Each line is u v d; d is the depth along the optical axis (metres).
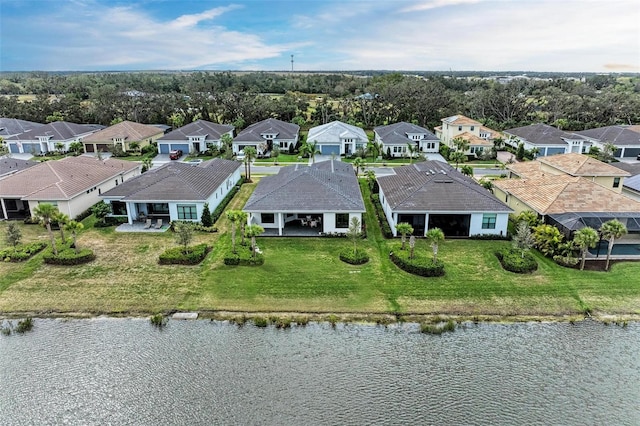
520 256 34.47
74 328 26.77
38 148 81.88
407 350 24.86
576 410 20.80
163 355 24.41
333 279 32.00
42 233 41.06
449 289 30.72
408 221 41.19
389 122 111.06
